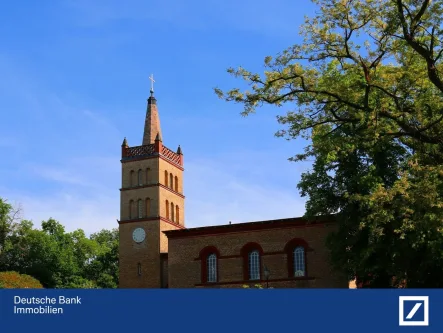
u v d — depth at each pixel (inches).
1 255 3467.0
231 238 2284.7
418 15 1203.2
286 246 2193.7
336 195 1823.3
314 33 1300.4
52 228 4099.4
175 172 3056.1
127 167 2950.3
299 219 2180.1
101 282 3929.6
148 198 2871.6
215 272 2292.1
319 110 1370.6
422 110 1267.2
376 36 1300.4
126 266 2802.7
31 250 3676.2
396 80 1289.4
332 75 1494.8
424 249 1507.1
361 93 1343.5
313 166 1863.9
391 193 1169.4
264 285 2192.4
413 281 1562.5
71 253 3865.7
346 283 2091.5
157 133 2955.2
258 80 1347.2
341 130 1558.8
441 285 1540.4
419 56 1334.9
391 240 1574.8
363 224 1264.8
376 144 1316.4
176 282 2325.3
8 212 3437.5
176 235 2363.4
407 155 1686.8
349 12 1263.5
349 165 1782.7
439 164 1221.1
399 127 1355.8
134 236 2827.3
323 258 2128.4
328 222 2143.2
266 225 2229.3
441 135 1267.2
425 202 1128.2
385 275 1745.8
